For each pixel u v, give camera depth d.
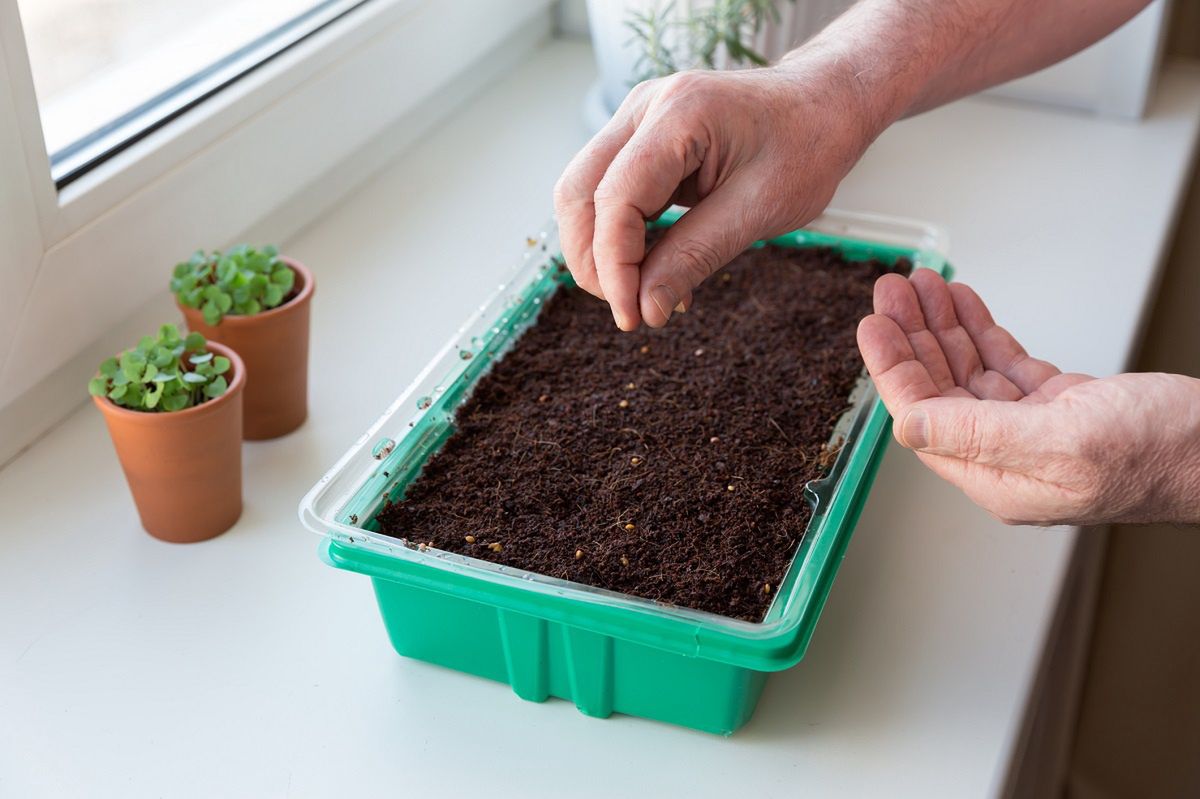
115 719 0.71
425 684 0.75
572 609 0.67
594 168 0.72
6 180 0.80
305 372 0.92
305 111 1.10
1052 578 0.83
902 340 0.74
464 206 1.23
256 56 1.06
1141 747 1.51
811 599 0.68
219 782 0.68
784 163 0.74
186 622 0.78
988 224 1.21
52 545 0.83
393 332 1.05
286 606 0.80
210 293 0.85
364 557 0.70
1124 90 1.37
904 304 0.79
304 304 0.88
